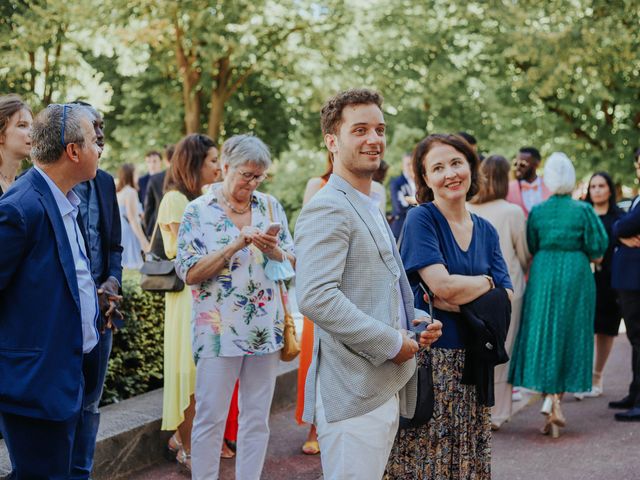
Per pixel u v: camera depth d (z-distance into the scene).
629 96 18.06
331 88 18.73
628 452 5.22
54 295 2.92
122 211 9.94
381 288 2.87
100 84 19.77
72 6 15.95
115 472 4.57
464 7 17.75
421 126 18.94
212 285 4.05
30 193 2.95
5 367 2.86
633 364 6.29
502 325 3.51
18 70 16.39
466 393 3.56
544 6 17.34
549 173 5.82
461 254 3.60
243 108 20.48
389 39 18.62
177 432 4.88
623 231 6.04
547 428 5.71
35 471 2.94
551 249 5.75
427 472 3.49
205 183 4.74
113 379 5.55
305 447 5.20
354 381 2.82
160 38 16.89
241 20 16.98
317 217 2.81
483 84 18.48
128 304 5.68
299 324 7.50
